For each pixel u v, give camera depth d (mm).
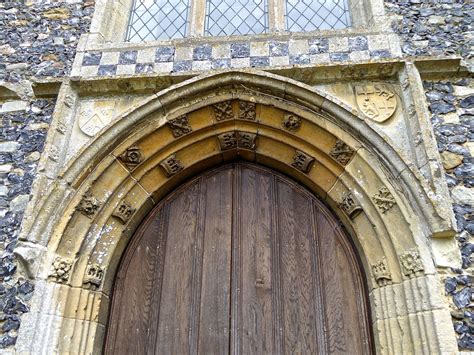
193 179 4109
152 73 3920
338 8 4660
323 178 3846
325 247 3734
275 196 3977
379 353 3197
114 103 3936
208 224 3891
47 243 3395
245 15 4668
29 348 3076
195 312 3568
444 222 3121
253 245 3783
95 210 3631
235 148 4062
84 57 4141
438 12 4195
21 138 3934
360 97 3762
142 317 3576
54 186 3492
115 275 3727
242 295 3598
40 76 4180
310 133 3838
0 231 3566
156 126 3846
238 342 3441
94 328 3410
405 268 3189
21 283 3316
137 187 3877
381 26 4078
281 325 3484
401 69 3785
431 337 2916
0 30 4480
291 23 4590
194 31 4488
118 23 4605
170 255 3791
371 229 3504
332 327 3443
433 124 3658
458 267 3100
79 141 3779
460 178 3441
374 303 3334
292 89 3770
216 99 3898
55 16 4527
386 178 3463
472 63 3893
